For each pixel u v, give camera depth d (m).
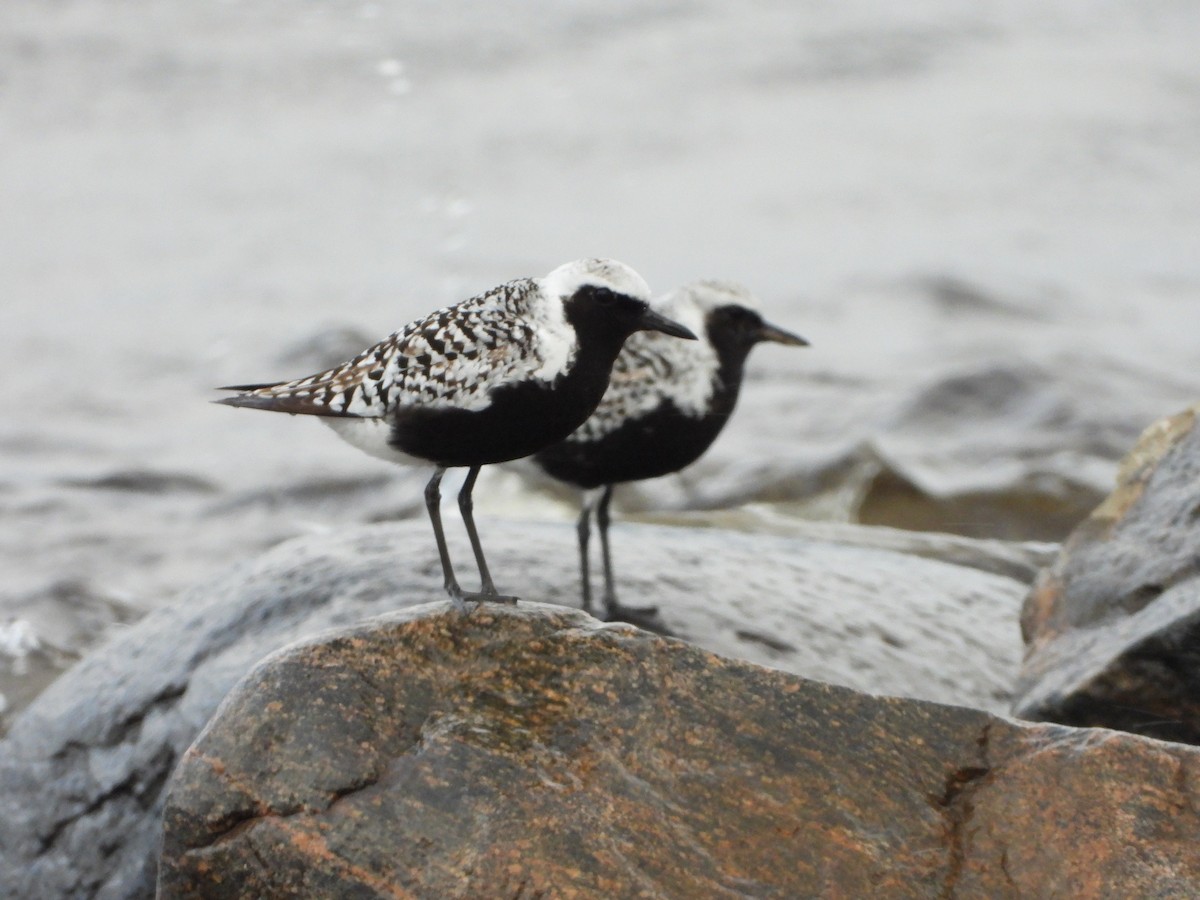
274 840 5.58
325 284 22.61
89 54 30.12
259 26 31.30
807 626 9.17
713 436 10.40
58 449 17.83
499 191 26.22
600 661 6.11
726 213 25.41
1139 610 8.01
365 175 26.42
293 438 18.16
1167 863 5.43
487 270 23.06
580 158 27.44
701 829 5.58
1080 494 15.77
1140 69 31.98
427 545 9.52
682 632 8.83
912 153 27.94
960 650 9.30
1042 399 18.34
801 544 10.98
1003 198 26.23
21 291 22.42
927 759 5.79
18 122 28.08
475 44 31.28
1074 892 5.40
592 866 5.46
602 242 24.22
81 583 14.16
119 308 21.84
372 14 32.41
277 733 5.80
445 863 5.49
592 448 9.83
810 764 5.77
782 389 19.44
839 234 24.75
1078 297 22.61
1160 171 27.38
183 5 31.97
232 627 8.76
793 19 33.56
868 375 19.89
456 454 7.10
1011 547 12.63
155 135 27.81
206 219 24.92
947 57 32.47
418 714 5.92
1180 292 22.94
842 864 5.50
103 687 8.80
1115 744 5.73
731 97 30.11
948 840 5.57
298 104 29.03
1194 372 19.89
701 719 5.90
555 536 10.30
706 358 10.12
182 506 16.33
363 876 5.49
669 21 33.25
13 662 12.50
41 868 8.24
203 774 5.72
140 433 18.31
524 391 6.95
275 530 15.89
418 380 6.88
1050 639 8.34
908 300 22.44
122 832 8.12
